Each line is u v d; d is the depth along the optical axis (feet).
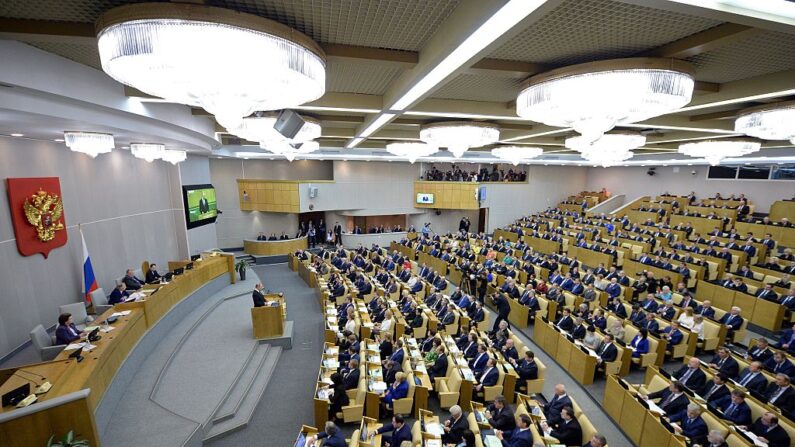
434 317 37.19
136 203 45.19
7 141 28.96
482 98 20.03
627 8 9.43
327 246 81.71
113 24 8.40
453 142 25.49
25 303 29.96
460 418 21.27
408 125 26.43
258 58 8.96
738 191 75.31
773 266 44.55
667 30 10.75
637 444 21.90
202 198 57.62
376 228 85.10
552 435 20.54
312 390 29.63
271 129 20.53
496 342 33.06
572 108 12.81
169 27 8.25
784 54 12.64
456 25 9.68
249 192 75.20
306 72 10.10
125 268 42.88
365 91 18.69
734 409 20.93
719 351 26.45
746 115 18.61
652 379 24.99
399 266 58.75
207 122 34.65
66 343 26.55
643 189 93.15
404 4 9.47
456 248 68.49
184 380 28.50
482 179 91.61
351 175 79.41
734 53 12.68
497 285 49.57
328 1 9.29
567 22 10.26
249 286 53.01
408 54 12.80
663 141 37.27
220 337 36.35
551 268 53.11
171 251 52.26
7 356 28.17
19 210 29.53
